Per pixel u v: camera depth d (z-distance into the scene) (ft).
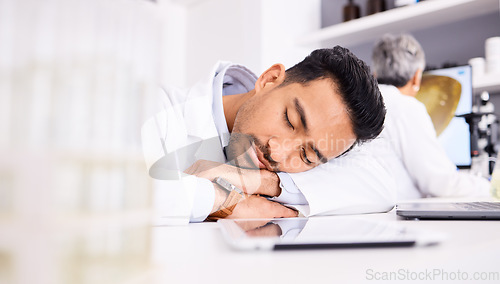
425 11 5.66
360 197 2.17
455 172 4.04
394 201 2.34
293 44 7.59
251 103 2.58
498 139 5.49
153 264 0.48
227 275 0.58
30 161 0.34
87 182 0.37
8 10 0.36
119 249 0.41
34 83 0.36
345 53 2.47
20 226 0.33
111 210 0.40
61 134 0.36
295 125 2.37
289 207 2.17
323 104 2.34
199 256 0.71
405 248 0.78
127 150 0.42
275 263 0.66
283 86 2.48
